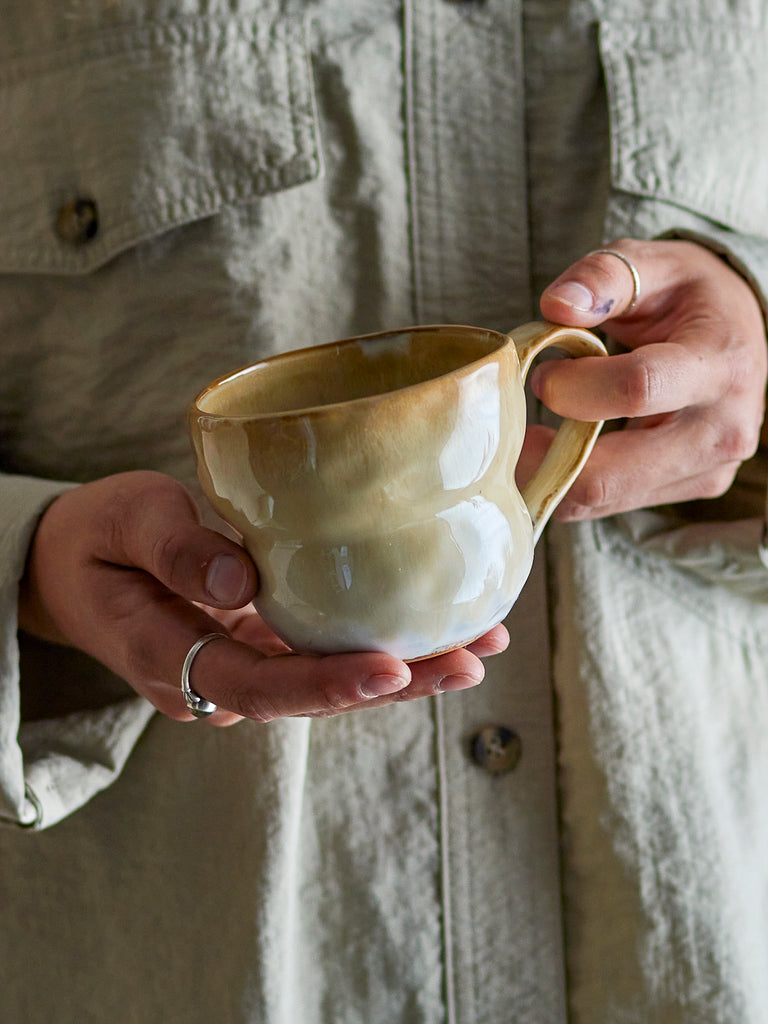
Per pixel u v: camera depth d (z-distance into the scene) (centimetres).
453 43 58
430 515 41
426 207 58
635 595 59
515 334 46
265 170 57
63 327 60
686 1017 60
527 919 61
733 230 61
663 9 58
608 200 58
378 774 60
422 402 40
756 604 61
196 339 58
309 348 47
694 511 62
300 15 57
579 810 60
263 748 57
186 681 45
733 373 52
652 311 54
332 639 43
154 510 47
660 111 58
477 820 61
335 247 58
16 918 63
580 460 49
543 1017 62
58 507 52
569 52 58
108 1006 62
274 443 40
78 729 58
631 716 59
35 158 59
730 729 62
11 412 62
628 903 59
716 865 60
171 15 56
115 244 57
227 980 57
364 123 57
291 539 42
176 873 59
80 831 61
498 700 60
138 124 57
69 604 51
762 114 60
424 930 61
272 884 57
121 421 60
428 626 42
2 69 59
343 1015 61
